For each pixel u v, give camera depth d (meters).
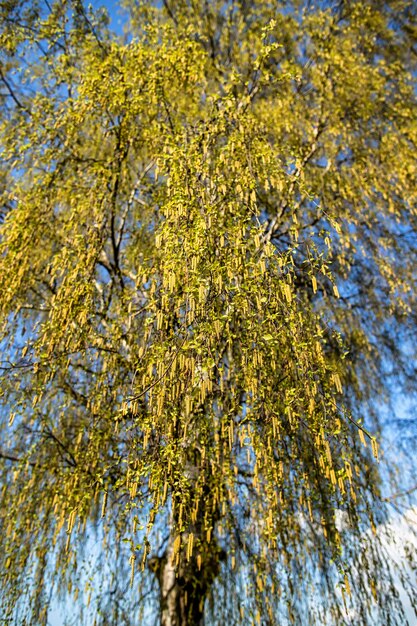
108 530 4.15
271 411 3.13
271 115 5.86
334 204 5.68
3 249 4.37
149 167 5.05
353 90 6.33
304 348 3.14
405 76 6.87
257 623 3.80
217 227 3.43
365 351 6.01
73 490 3.69
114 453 3.87
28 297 5.37
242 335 3.35
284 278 3.29
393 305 5.91
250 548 4.29
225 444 3.77
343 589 3.25
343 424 3.33
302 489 3.69
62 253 4.11
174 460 3.12
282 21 7.00
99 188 4.53
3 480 4.64
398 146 6.08
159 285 3.47
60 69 5.52
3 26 5.71
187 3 7.48
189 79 5.03
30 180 5.05
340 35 7.06
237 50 7.01
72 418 5.09
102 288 4.59
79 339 3.87
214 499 3.75
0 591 4.02
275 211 5.77
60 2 5.84
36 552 4.20
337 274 6.27
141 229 4.92
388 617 4.22
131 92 4.83
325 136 6.14
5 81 6.12
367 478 4.72
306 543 4.43
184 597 4.52
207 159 3.88
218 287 3.12
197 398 3.25
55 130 4.87
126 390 3.94
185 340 3.03
